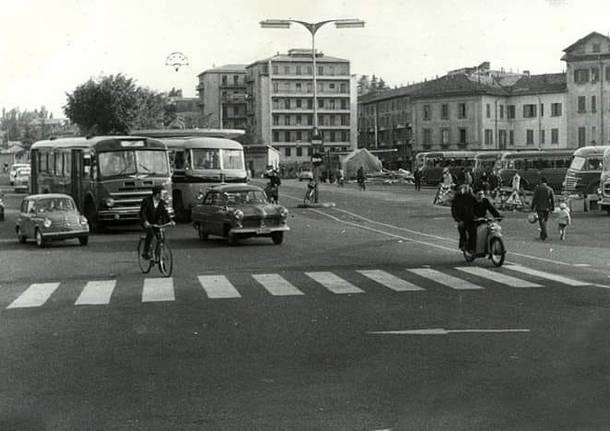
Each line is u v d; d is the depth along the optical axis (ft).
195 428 22.13
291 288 51.75
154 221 60.80
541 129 366.22
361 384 26.81
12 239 95.45
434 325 37.68
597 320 38.24
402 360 30.32
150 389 26.53
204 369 29.40
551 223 111.45
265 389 26.35
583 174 152.15
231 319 40.52
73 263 69.62
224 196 85.30
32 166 123.65
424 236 92.68
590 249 77.30
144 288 53.06
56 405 24.75
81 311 44.04
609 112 332.60
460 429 21.85
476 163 241.96
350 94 486.79
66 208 87.20
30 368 29.96
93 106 290.56
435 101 380.78
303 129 485.15
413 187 253.65
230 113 519.60
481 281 53.62
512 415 23.04
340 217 124.26
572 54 337.52
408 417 22.97
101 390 26.53
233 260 69.56
